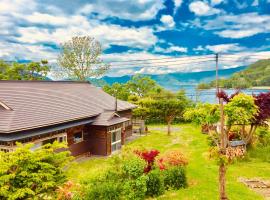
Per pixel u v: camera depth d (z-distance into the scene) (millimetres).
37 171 8258
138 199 10953
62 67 46219
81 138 21938
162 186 12281
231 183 13711
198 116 12875
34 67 43156
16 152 7992
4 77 40469
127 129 30266
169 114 31141
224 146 10609
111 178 11672
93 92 29469
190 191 12633
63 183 9164
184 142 26344
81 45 45844
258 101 17469
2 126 14672
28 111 17328
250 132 18562
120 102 30344
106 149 22219
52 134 18062
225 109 14320
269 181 13984
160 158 14992
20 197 7609
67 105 21547
